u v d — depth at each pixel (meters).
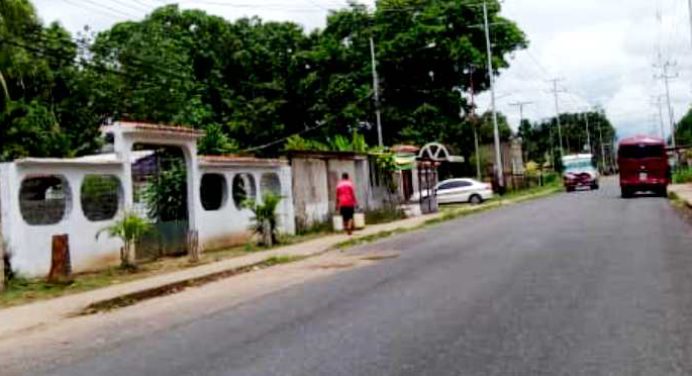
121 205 19.14
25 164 16.45
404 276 13.84
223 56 58.81
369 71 58.88
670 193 41.88
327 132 57.22
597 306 9.48
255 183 25.09
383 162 36.84
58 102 39.75
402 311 10.01
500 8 60.91
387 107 59.00
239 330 9.64
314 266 17.55
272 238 23.55
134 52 42.75
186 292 14.85
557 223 24.59
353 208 27.14
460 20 60.00
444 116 59.66
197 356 8.21
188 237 20.42
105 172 18.58
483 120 75.19
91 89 39.88
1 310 13.18
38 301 13.99
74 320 12.02
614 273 12.41
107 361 8.39
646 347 7.21
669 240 17.47
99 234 18.38
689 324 8.18
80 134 38.72
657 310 9.03
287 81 59.81
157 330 10.29
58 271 15.84
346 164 33.25
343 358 7.48
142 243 20.11
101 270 18.19
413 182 45.34
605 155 161.38
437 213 38.12
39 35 31.78
